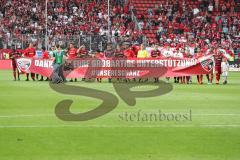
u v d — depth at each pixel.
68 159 18.64
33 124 26.14
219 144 21.33
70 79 61.16
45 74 58.50
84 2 100.69
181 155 19.33
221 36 98.50
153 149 20.31
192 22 101.38
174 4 104.50
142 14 102.44
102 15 98.88
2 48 87.50
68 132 23.77
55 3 99.19
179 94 42.94
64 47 83.31
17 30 93.94
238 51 92.38
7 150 20.08
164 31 98.25
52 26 95.94
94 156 19.11
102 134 23.30
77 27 96.38
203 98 39.56
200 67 56.09
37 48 85.06
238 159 18.81
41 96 40.56
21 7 97.75
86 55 57.88
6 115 29.58
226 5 105.62
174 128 24.89
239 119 28.08
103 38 84.88
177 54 57.47
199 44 92.31
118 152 19.75
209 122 26.92
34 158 18.77
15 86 50.25
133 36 90.50
